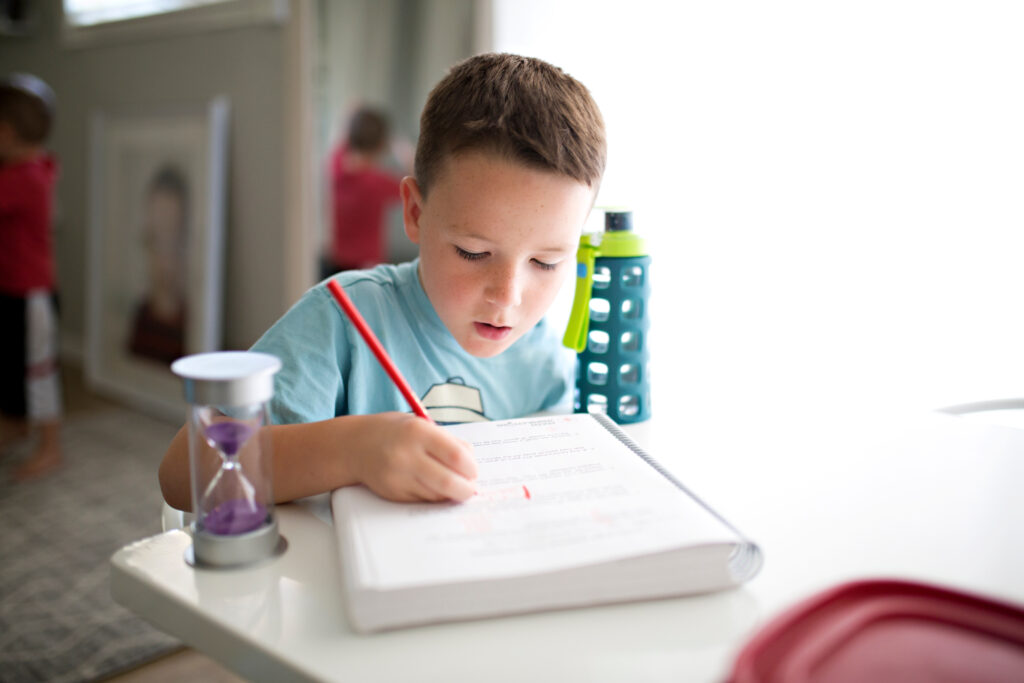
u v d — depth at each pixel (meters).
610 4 1.66
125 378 2.94
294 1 2.29
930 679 0.36
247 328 2.67
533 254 0.69
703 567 0.46
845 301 1.42
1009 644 0.39
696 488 0.61
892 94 1.34
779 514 0.57
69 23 3.22
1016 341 1.29
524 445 0.60
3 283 2.15
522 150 0.65
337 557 0.50
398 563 0.44
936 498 0.60
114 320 3.02
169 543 0.51
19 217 2.15
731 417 0.80
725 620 0.44
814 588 0.47
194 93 2.72
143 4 2.86
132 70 2.98
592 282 0.75
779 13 1.43
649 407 0.79
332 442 0.55
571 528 0.48
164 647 1.42
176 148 2.73
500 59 0.74
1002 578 0.49
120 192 3.00
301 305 0.77
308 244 2.39
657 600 0.45
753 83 1.48
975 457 0.69
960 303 1.32
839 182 1.41
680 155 1.57
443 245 0.70
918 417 0.81
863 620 0.40
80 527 1.85
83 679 1.32
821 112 1.41
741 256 1.52
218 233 2.61
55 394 2.22
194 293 2.65
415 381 0.82
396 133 2.19
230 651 0.42
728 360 1.55
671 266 1.59
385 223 2.26
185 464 0.61
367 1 2.19
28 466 2.16
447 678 0.39
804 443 0.72
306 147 2.34
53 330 2.23
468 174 0.66
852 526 0.55
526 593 0.43
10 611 1.50
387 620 0.42
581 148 0.68
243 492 0.49
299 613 0.44
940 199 1.32
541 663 0.40
